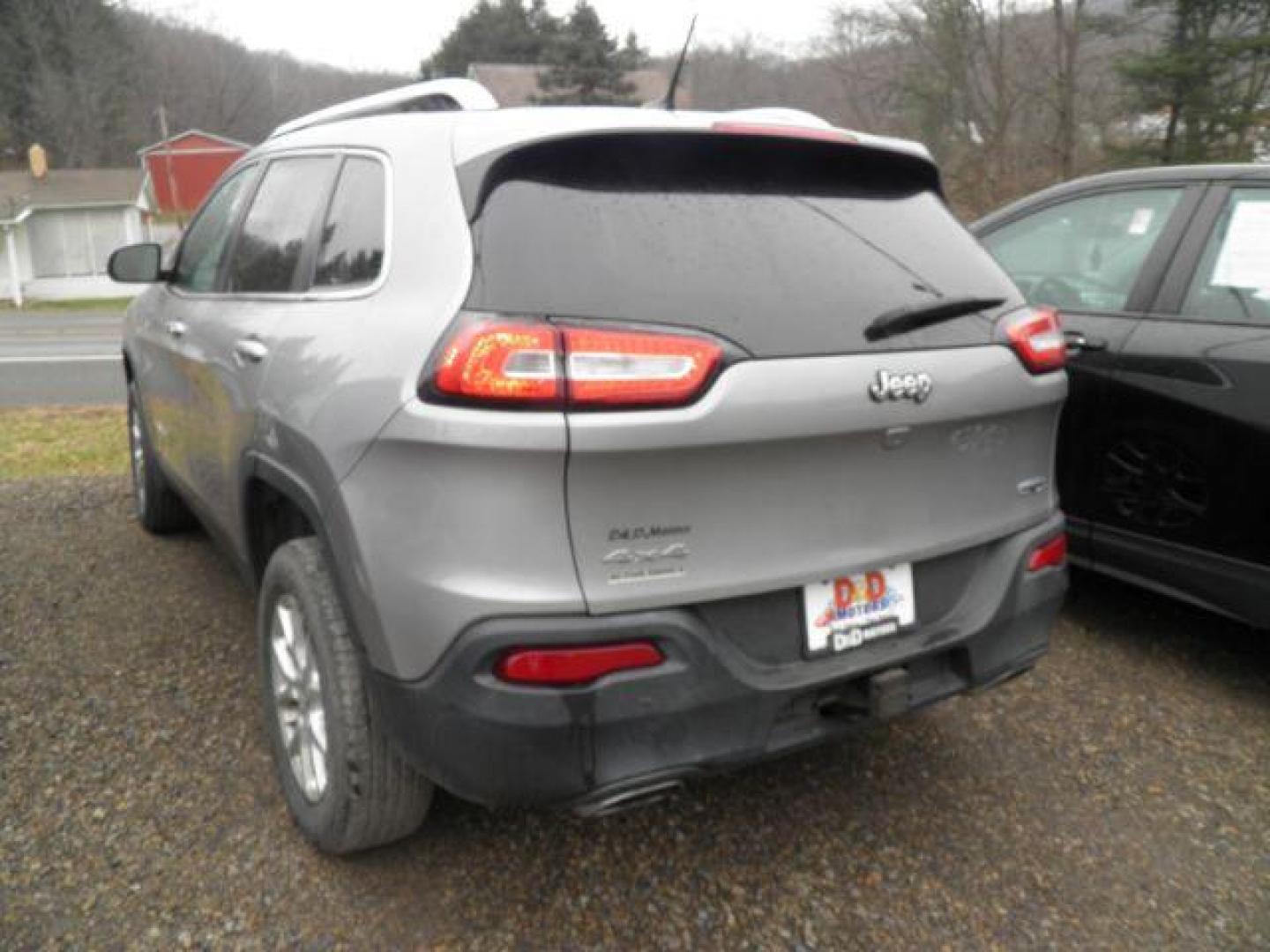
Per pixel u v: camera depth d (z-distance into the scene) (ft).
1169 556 11.38
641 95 196.34
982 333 8.02
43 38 203.72
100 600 13.39
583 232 6.91
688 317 6.72
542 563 6.41
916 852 8.75
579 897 8.09
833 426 7.02
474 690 6.52
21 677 11.27
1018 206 14.26
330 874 8.24
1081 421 12.14
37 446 24.04
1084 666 12.21
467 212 7.03
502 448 6.28
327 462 7.32
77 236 112.88
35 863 8.25
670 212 7.24
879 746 10.44
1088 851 8.83
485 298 6.63
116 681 11.21
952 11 80.18
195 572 14.42
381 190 8.15
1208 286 11.39
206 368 10.50
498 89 200.44
